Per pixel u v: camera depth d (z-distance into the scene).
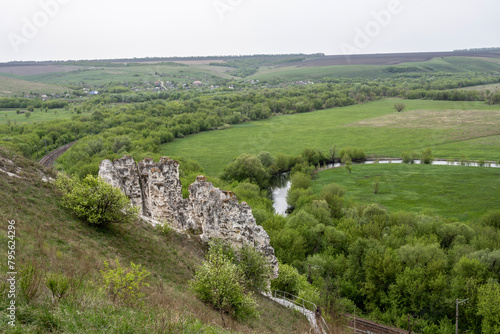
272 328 30.27
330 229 68.69
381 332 47.59
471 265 53.31
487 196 95.06
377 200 96.62
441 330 47.94
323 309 39.28
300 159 126.75
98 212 32.81
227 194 41.66
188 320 20.11
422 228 71.81
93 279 22.42
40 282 17.30
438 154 132.00
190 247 39.03
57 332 14.41
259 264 38.62
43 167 38.69
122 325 16.20
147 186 45.59
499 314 44.53
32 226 27.22
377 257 57.81
